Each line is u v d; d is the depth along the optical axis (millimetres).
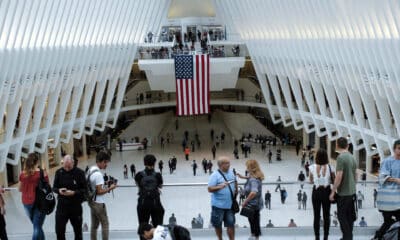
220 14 37125
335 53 24984
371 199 8289
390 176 7395
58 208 7500
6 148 23312
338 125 28812
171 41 36156
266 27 31328
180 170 32219
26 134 25812
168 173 31531
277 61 32219
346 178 7457
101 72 31812
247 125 41938
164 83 36562
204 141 41156
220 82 36844
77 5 25078
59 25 24422
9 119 23344
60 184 7418
